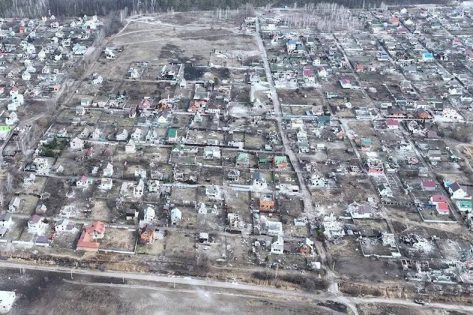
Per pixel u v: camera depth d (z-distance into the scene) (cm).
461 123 14462
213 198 10812
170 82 16212
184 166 11888
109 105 14550
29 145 12362
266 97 15538
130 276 8769
